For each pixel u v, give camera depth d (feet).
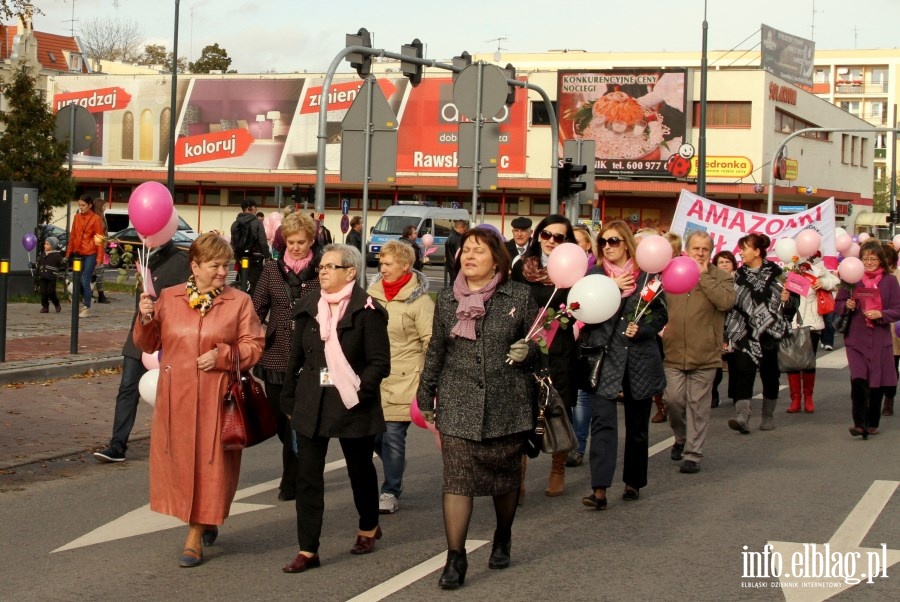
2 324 44.65
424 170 187.52
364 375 21.12
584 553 22.62
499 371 20.18
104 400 40.73
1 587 19.89
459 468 20.12
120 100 204.85
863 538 23.95
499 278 20.61
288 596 19.48
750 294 37.14
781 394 48.21
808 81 255.09
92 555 22.15
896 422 40.91
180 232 132.57
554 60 329.93
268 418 21.97
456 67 66.23
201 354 21.16
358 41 59.21
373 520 22.54
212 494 21.13
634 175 179.52
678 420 32.37
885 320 36.35
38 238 78.13
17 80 80.12
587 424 32.37
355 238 97.45
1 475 29.48
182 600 19.22
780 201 191.52
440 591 19.86
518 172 184.24
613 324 26.58
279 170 196.95
